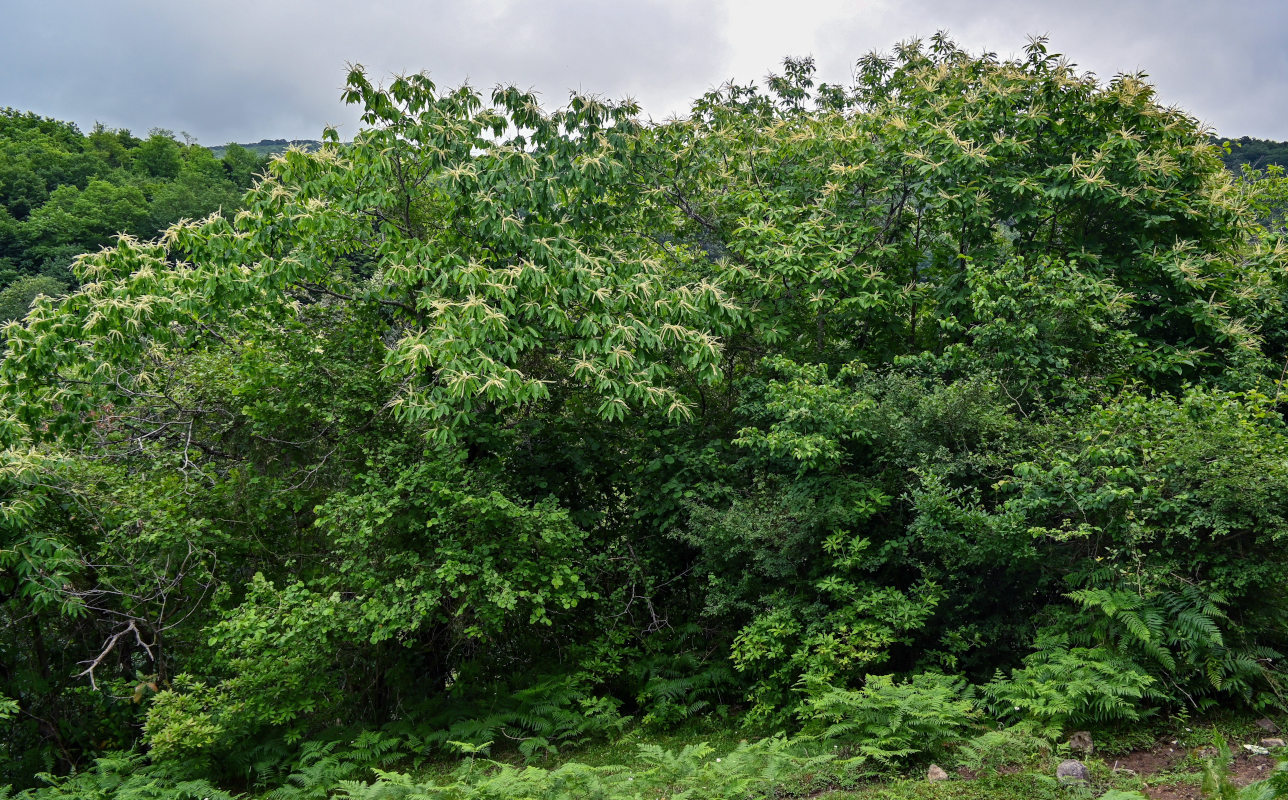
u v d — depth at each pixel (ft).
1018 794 15.60
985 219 28.32
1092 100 28.55
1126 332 25.18
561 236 28.58
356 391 28.60
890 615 21.81
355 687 28.04
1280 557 18.15
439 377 25.23
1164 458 18.66
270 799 21.89
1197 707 18.40
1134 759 17.11
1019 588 22.74
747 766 17.28
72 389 25.73
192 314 26.58
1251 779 15.49
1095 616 19.88
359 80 27.25
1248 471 17.19
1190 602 18.29
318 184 27.09
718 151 34.65
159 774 22.91
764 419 28.76
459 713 26.55
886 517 24.41
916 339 31.63
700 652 28.12
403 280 26.68
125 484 27.37
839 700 18.72
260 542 28.07
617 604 28.50
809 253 29.32
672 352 29.25
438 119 28.12
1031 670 19.33
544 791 16.62
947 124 28.50
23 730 26.63
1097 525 19.97
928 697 18.62
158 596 26.58
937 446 22.65
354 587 25.88
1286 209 35.35
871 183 31.24
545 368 30.81
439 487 24.48
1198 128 29.09
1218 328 25.77
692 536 25.88
